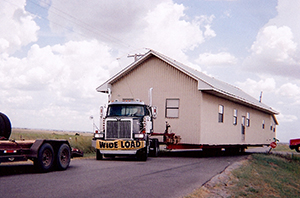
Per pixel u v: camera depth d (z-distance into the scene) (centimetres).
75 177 940
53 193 707
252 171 1420
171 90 2258
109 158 1730
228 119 2559
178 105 2228
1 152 870
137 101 1698
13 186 759
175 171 1211
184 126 2180
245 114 2942
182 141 2175
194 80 2178
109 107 1678
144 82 2362
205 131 2181
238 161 1806
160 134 2012
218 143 2372
